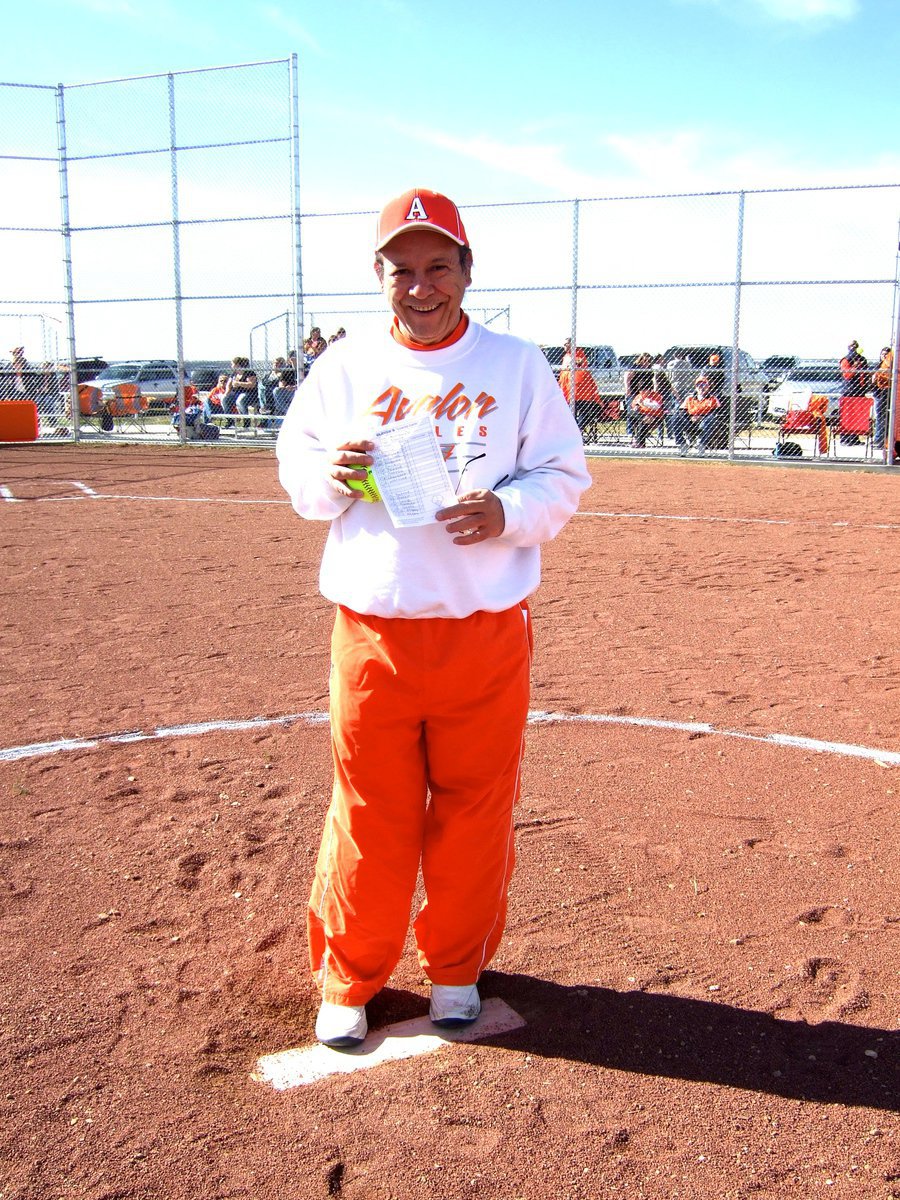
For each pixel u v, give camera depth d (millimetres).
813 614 7090
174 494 13906
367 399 2564
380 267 2520
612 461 18438
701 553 9477
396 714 2564
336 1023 2705
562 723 4914
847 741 4668
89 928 3223
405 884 2719
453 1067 2627
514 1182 2252
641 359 18891
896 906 3301
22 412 22250
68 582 8219
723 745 4625
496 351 2551
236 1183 2254
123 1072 2600
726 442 18625
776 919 3234
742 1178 2260
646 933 3176
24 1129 2402
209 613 7168
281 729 4875
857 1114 2451
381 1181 2258
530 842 3727
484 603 2521
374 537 2547
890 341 17156
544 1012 2834
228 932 3217
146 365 23984
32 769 4414
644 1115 2447
